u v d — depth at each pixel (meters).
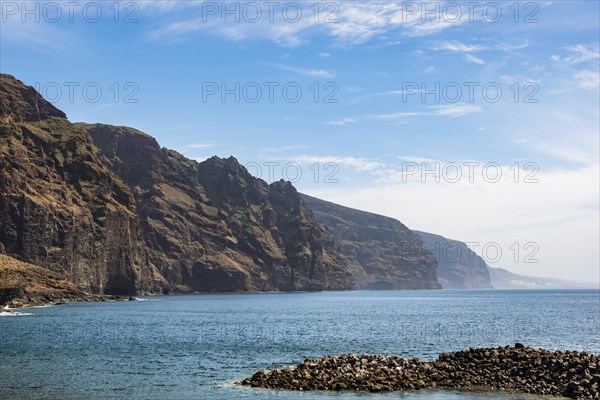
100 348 75.56
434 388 45.81
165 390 47.69
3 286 193.62
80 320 126.38
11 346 77.12
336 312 180.62
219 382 51.03
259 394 45.12
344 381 47.19
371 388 45.41
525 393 44.00
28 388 48.62
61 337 89.19
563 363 47.81
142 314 154.75
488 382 47.00
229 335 95.25
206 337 91.56
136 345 79.31
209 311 180.38
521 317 148.00
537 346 76.75
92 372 56.31
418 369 50.12
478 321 131.38
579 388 42.81
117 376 54.12
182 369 58.22
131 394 46.31
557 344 79.12
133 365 60.75
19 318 130.62
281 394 44.75
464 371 49.59
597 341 82.94
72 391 47.50
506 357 51.81
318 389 45.88
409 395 43.84
